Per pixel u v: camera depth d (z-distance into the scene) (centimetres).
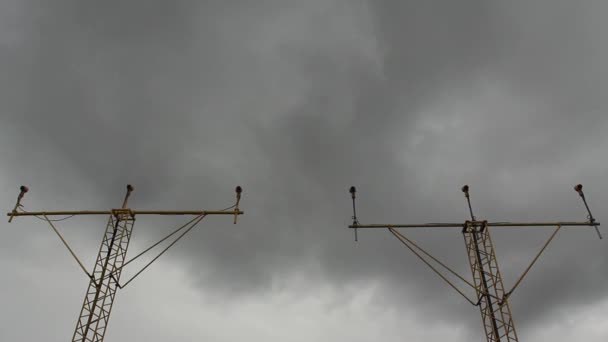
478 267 3272
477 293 3186
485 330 3073
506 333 2961
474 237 3412
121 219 3541
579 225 3384
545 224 3406
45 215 3500
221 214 3484
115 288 3291
